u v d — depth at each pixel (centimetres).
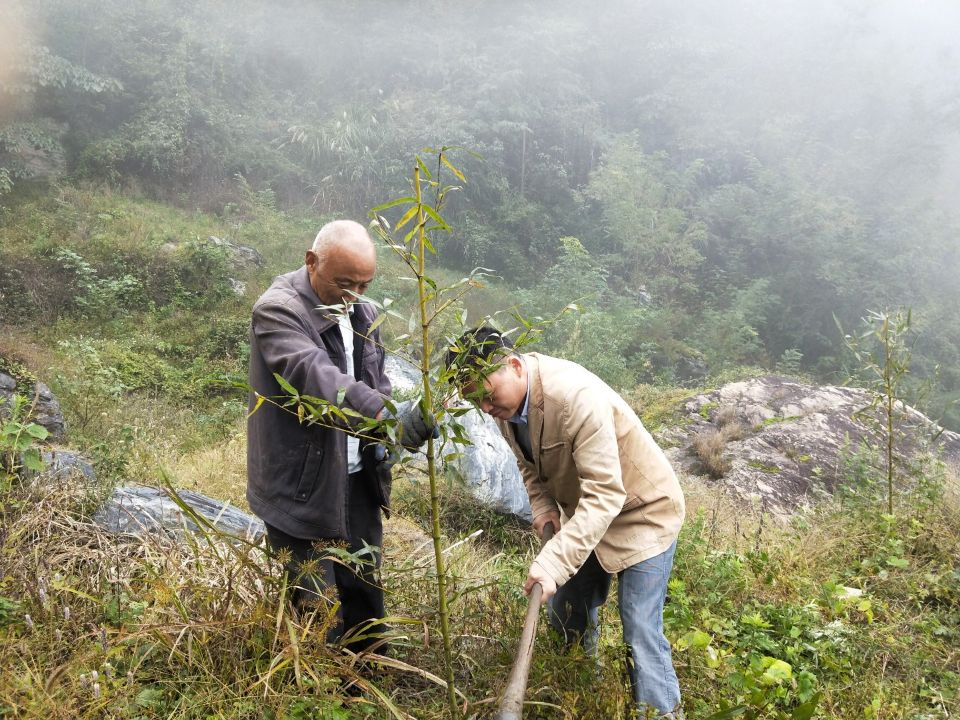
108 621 230
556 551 210
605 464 219
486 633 246
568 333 1565
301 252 1866
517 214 2544
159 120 2052
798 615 294
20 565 256
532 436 232
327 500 229
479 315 1888
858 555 394
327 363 216
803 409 946
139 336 1310
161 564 264
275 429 230
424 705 222
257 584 245
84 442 554
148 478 452
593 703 210
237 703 195
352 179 2317
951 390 2092
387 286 1515
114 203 1802
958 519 428
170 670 213
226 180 2177
